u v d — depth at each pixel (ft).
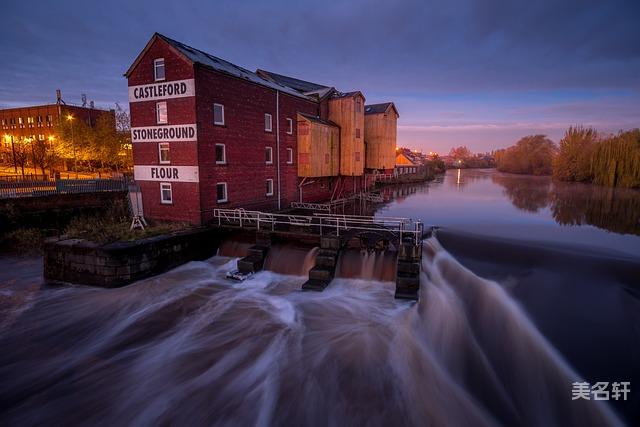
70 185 82.17
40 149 134.00
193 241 58.70
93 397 28.50
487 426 26.09
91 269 48.34
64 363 32.91
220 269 56.85
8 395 28.76
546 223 89.61
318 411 26.89
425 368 32.19
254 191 77.61
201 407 27.32
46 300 45.21
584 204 126.82
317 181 105.70
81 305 43.88
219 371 31.50
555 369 30.91
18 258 60.75
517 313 38.47
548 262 52.70
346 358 33.14
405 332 37.60
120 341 36.55
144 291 47.55
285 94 87.15
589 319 37.24
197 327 38.99
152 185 68.03
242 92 72.18
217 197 67.82
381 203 126.11
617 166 195.62
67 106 167.84
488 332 37.55
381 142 129.08
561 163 250.37
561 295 42.32
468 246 62.08
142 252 50.24
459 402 28.32
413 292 45.01
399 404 27.73
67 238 52.80
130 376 30.99
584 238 71.92
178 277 52.95
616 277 47.03
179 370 31.71
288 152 90.22
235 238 63.67
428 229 76.64
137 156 68.85
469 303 43.45
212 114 65.00
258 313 42.04
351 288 48.65
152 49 64.13
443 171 382.83
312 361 32.73
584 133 240.32
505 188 190.90
